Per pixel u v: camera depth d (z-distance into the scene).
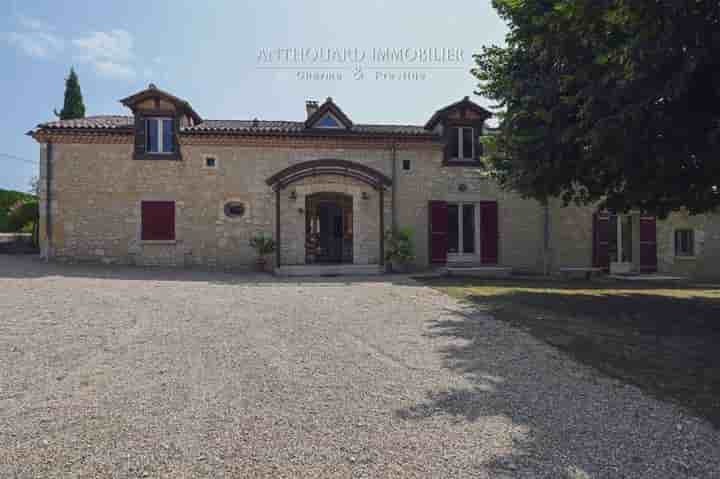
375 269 12.82
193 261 13.05
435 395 3.64
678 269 14.84
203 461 2.58
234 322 5.95
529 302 7.63
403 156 13.86
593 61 5.57
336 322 6.07
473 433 2.99
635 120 5.04
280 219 13.28
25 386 3.64
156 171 13.00
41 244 12.62
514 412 3.34
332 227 13.88
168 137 13.23
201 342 4.98
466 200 14.05
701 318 6.66
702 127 5.34
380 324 5.98
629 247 14.84
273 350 4.76
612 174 7.08
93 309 6.50
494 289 9.28
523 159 7.68
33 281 9.09
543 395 3.68
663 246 14.78
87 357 4.39
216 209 13.15
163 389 3.64
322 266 12.50
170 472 2.46
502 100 8.83
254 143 13.27
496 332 5.61
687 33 4.52
